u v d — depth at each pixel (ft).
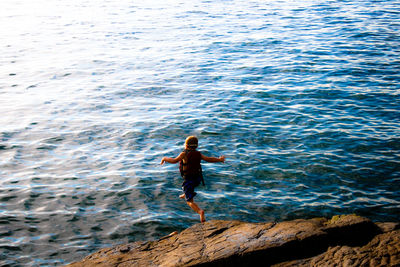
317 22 124.67
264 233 23.40
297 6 160.86
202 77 75.05
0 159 44.52
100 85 73.05
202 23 130.93
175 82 72.95
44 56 96.84
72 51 101.04
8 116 58.44
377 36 101.14
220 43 101.91
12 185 38.73
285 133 49.55
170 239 25.67
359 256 20.40
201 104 61.11
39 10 177.99
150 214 33.53
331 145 45.65
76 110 60.64
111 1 201.57
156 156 44.78
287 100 61.21
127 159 44.19
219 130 51.13
